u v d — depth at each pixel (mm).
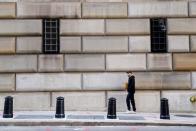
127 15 18469
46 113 17031
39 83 18203
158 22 18781
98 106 18188
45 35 18641
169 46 18453
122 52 18359
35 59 18266
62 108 15469
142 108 18203
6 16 18328
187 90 18344
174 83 18328
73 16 18422
